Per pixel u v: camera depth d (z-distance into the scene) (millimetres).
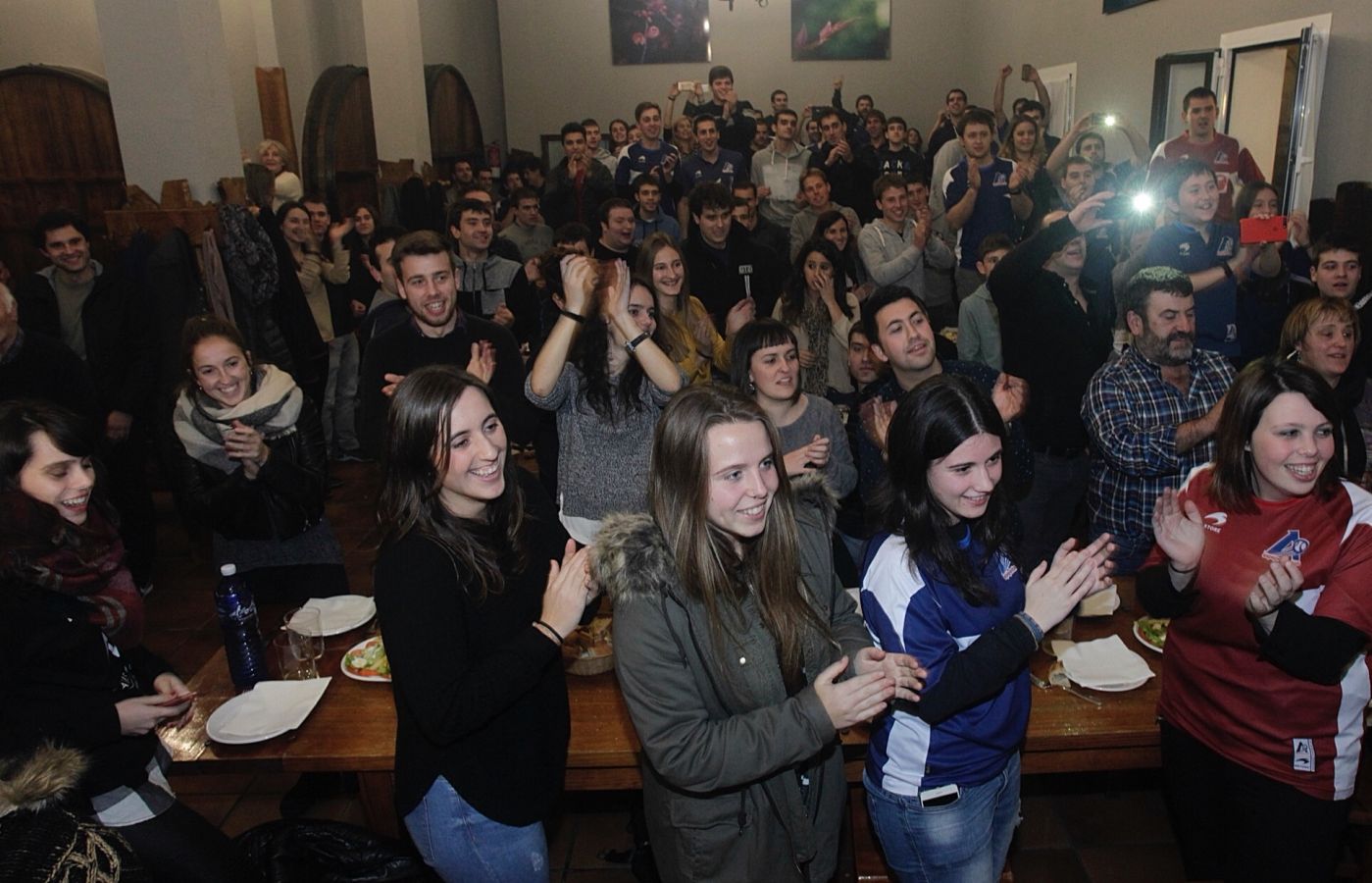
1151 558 1872
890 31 11695
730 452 1386
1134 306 2617
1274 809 1679
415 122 8055
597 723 2012
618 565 1418
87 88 6430
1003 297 3041
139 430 3982
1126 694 2033
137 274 4109
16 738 1593
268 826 2092
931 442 1512
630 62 11719
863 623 1709
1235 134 6367
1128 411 2635
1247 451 1680
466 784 1572
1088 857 2447
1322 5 5434
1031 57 9875
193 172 4406
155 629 3801
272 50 6887
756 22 11633
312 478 2625
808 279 3744
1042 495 3145
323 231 5504
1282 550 1653
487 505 1657
